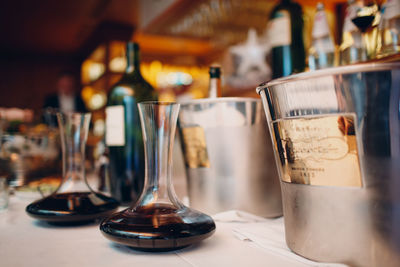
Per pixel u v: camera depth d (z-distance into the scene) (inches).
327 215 14.5
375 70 12.8
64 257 17.3
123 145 33.6
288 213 16.8
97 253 17.9
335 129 13.9
